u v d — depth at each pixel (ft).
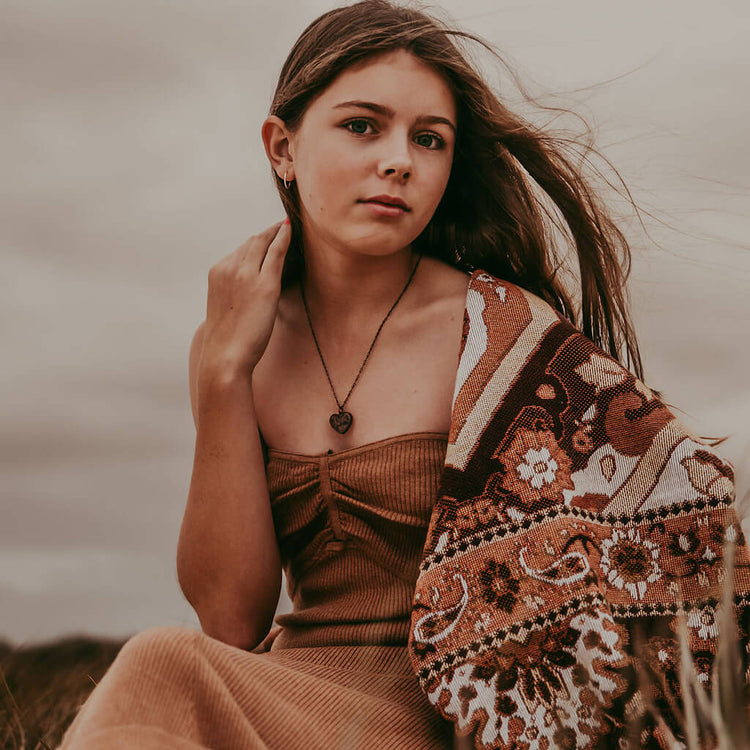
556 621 7.02
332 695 6.58
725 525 7.27
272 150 8.83
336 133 8.12
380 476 7.92
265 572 8.32
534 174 9.38
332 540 8.11
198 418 9.11
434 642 7.04
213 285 8.83
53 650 14.19
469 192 9.27
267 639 9.09
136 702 5.57
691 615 7.22
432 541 7.32
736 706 5.06
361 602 7.97
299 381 8.68
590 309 9.64
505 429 7.59
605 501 7.52
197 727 5.78
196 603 8.52
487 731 6.81
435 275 8.73
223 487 8.35
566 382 7.79
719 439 7.95
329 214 8.20
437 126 8.22
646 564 7.38
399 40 8.09
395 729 6.75
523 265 9.37
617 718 6.84
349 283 8.55
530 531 7.25
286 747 6.22
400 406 8.25
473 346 7.95
